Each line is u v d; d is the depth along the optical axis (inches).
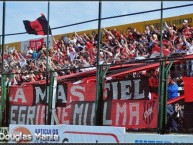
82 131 778.2
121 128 728.3
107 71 872.9
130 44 1227.2
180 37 1061.1
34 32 1061.1
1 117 1053.8
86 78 950.4
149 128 753.6
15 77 1288.1
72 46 1421.0
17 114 1024.9
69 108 900.0
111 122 818.8
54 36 1615.4
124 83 805.9
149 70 877.2
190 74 780.6
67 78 969.5
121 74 851.4
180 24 1342.3
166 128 733.9
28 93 1004.6
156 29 1195.9
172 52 1015.0
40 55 1453.0
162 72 743.1
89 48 1307.8
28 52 1578.5
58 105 925.8
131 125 783.1
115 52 1200.2
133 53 1154.7
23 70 1385.3
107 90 833.5
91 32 1524.4
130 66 928.9
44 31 1041.5
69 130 798.5
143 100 771.4
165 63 775.7
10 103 1045.8
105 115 831.1
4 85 1055.6
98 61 850.1
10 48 1729.8
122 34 1427.2
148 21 1396.4
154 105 749.9
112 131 738.8
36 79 1279.5
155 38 1151.6
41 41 1549.0
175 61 780.0
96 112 840.3
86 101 867.4
